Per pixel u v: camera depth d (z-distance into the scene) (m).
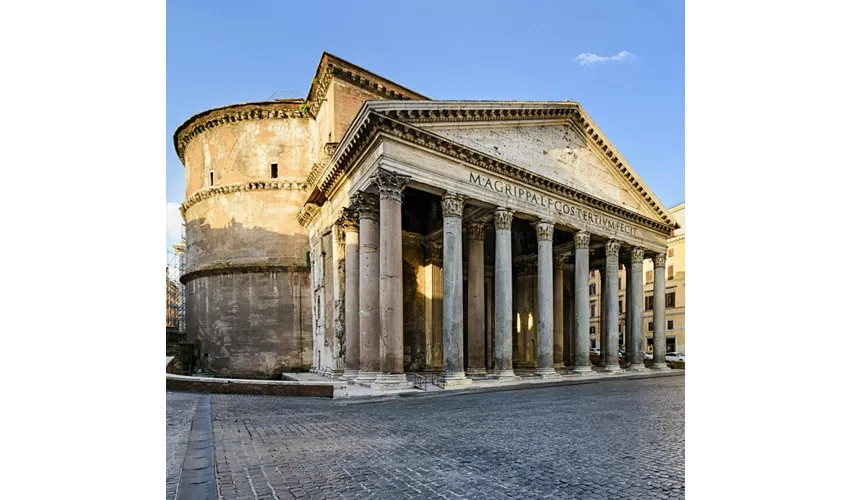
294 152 31.58
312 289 29.72
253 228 31.08
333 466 7.10
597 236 27.33
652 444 8.60
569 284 36.97
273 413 12.39
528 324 32.41
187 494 5.84
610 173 28.70
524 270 33.16
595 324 60.16
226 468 6.99
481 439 9.02
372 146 18.53
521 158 23.06
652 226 31.03
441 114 19.59
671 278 49.09
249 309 30.45
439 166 19.42
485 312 32.47
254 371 29.78
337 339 23.45
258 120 31.89
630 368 29.09
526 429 10.06
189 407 13.45
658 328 31.67
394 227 17.75
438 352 26.95
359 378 19.00
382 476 6.60
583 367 24.84
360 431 9.83
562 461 7.39
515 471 6.83
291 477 6.56
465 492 5.95
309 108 31.45
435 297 27.22
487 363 31.72
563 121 25.58
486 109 20.98
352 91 26.69
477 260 23.52
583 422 10.97
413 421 11.12
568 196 24.98
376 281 19.70
